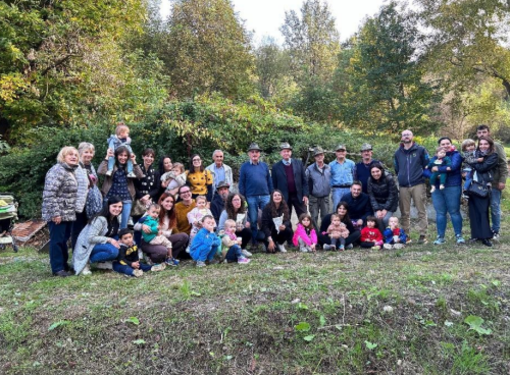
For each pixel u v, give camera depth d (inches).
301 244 258.7
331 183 295.7
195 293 172.9
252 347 146.3
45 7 506.3
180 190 250.1
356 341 147.7
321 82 959.0
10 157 429.4
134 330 152.4
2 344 151.4
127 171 253.9
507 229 320.8
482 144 249.0
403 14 776.9
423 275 185.9
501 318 159.3
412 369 140.7
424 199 271.6
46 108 507.8
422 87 758.5
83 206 215.0
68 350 147.3
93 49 499.2
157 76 737.6
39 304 171.5
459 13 745.0
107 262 219.0
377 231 262.5
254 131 408.2
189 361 143.0
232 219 244.5
